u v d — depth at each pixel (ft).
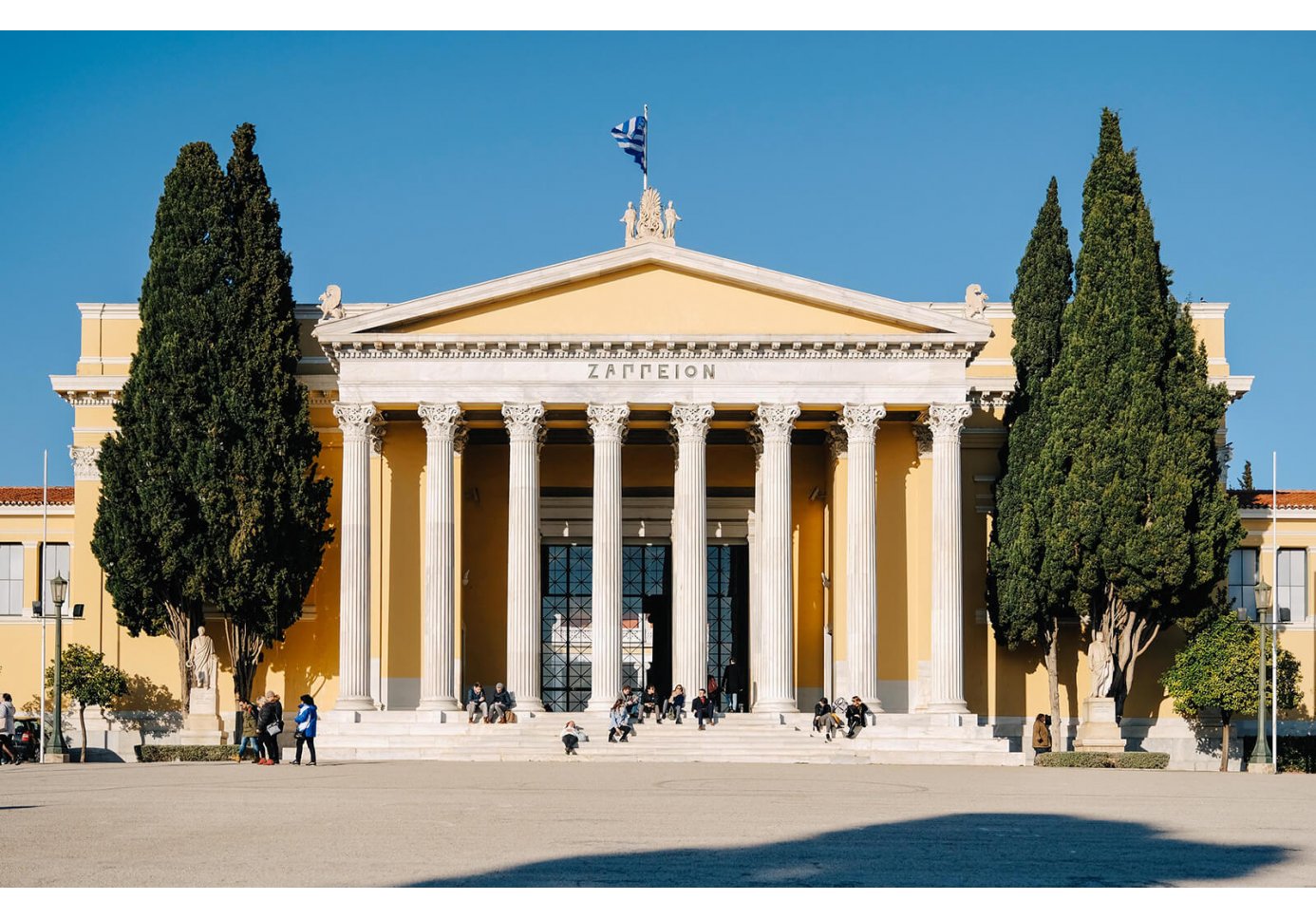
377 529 249.75
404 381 237.04
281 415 237.86
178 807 127.85
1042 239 247.91
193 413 235.81
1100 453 229.04
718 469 263.90
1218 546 233.55
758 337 235.40
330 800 134.92
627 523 263.90
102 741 251.19
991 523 253.65
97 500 257.34
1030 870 92.22
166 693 254.27
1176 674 235.20
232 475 234.58
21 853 96.07
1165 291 240.73
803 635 257.14
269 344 238.89
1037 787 161.38
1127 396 230.48
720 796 143.02
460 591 247.29
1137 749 249.75
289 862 92.53
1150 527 226.17
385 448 251.39
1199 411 234.38
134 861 92.73
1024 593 235.81
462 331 238.27
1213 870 93.04
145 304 239.71
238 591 233.35
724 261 238.07
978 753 219.20
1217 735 249.34
